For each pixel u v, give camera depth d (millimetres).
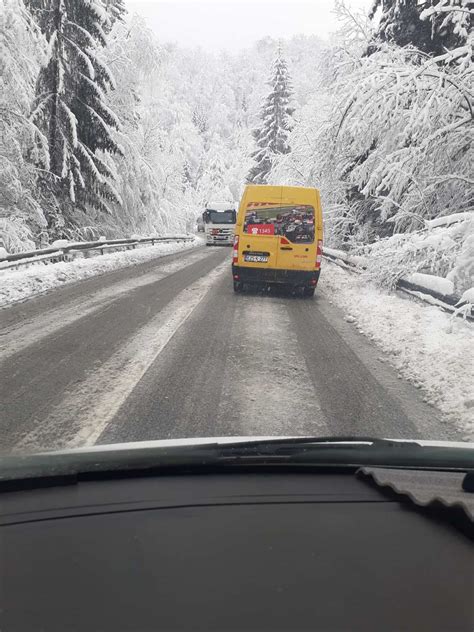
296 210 11781
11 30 16562
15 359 5910
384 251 11625
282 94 49906
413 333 7801
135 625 1171
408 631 1198
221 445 2346
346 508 1872
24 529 1624
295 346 7180
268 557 1491
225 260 21031
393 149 13852
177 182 41469
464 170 12758
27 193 17891
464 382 5473
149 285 12508
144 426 4184
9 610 1214
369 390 5414
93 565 1417
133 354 6316
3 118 16766
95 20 19891
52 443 3797
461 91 11648
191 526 1678
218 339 7305
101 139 20562
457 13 12797
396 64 12703
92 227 22812
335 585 1363
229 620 1197
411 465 2381
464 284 9727
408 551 1568
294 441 2443
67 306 9328
